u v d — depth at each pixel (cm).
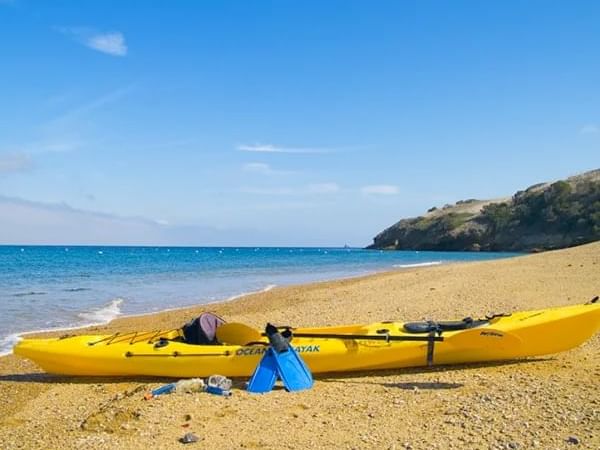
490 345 380
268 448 263
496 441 255
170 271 1978
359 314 694
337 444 264
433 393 339
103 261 2898
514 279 976
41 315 812
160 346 413
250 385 362
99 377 422
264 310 813
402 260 3244
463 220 6019
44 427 317
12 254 4138
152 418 311
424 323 424
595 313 393
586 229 4659
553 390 323
